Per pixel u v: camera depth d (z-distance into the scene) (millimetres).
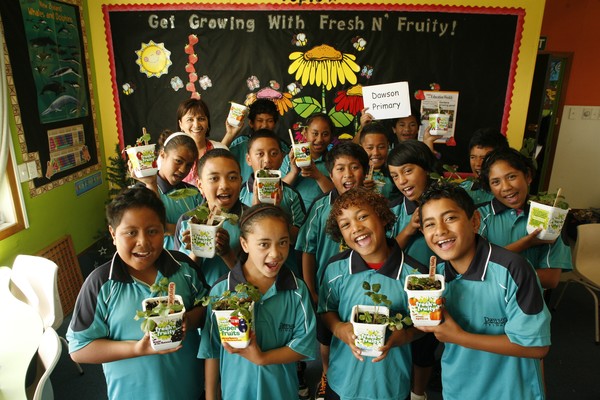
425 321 1331
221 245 1699
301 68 3908
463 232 1356
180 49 3871
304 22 3787
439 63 3857
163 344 1280
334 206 1552
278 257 1393
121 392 1442
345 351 1559
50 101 3213
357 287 1530
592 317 3197
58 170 3332
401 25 3771
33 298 2451
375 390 1537
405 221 2094
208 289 1602
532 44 3770
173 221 2176
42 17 3104
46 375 1542
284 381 1503
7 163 2771
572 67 5098
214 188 1863
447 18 3738
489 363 1439
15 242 2867
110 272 1394
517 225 1880
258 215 1404
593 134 5312
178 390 1483
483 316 1404
